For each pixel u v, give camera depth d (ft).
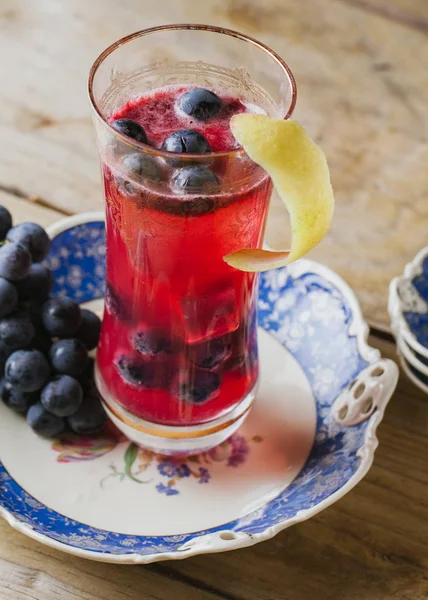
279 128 1.47
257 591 1.61
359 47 2.43
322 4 2.53
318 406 1.83
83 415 1.74
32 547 1.63
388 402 1.83
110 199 1.58
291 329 1.91
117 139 1.51
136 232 1.56
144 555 1.54
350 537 1.67
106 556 1.54
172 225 1.54
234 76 1.66
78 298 1.94
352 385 1.80
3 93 2.24
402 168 2.20
